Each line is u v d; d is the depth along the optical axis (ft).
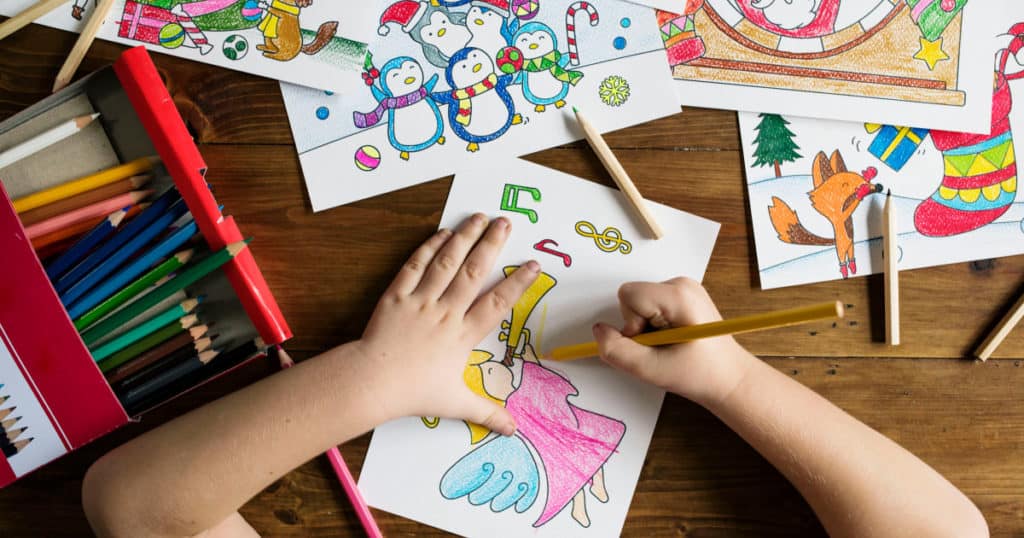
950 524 1.82
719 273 1.97
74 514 1.95
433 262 1.89
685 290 1.81
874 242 1.98
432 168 1.92
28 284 1.57
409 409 1.84
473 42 1.91
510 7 1.91
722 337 1.88
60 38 1.85
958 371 2.02
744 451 2.02
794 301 1.98
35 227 1.65
